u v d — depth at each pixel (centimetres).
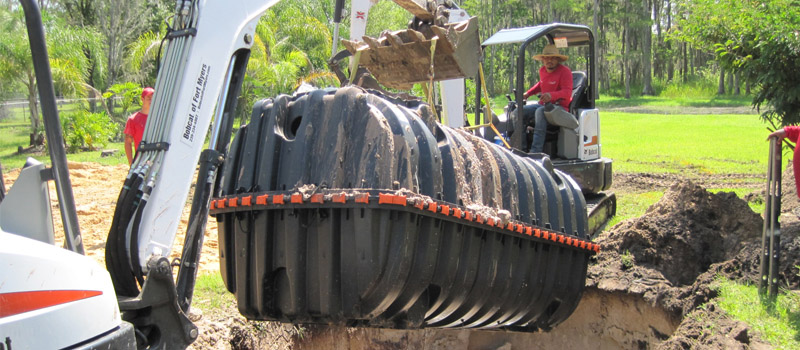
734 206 793
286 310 461
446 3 816
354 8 825
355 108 443
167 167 410
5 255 299
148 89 834
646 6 6706
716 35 994
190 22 425
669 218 805
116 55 3928
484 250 517
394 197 417
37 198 358
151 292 391
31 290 305
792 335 550
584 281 677
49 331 309
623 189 1341
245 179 466
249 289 471
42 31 339
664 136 2477
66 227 350
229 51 436
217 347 609
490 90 5984
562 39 985
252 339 656
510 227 529
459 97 859
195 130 421
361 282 427
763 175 1456
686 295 709
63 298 316
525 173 579
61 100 2691
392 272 427
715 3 966
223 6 433
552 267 617
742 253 715
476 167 510
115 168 1784
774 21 896
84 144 2431
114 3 3912
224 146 446
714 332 593
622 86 7569
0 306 295
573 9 6694
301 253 443
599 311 775
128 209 402
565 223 646
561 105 929
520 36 890
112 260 404
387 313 469
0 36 2344
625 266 775
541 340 823
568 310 665
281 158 459
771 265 621
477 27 587
